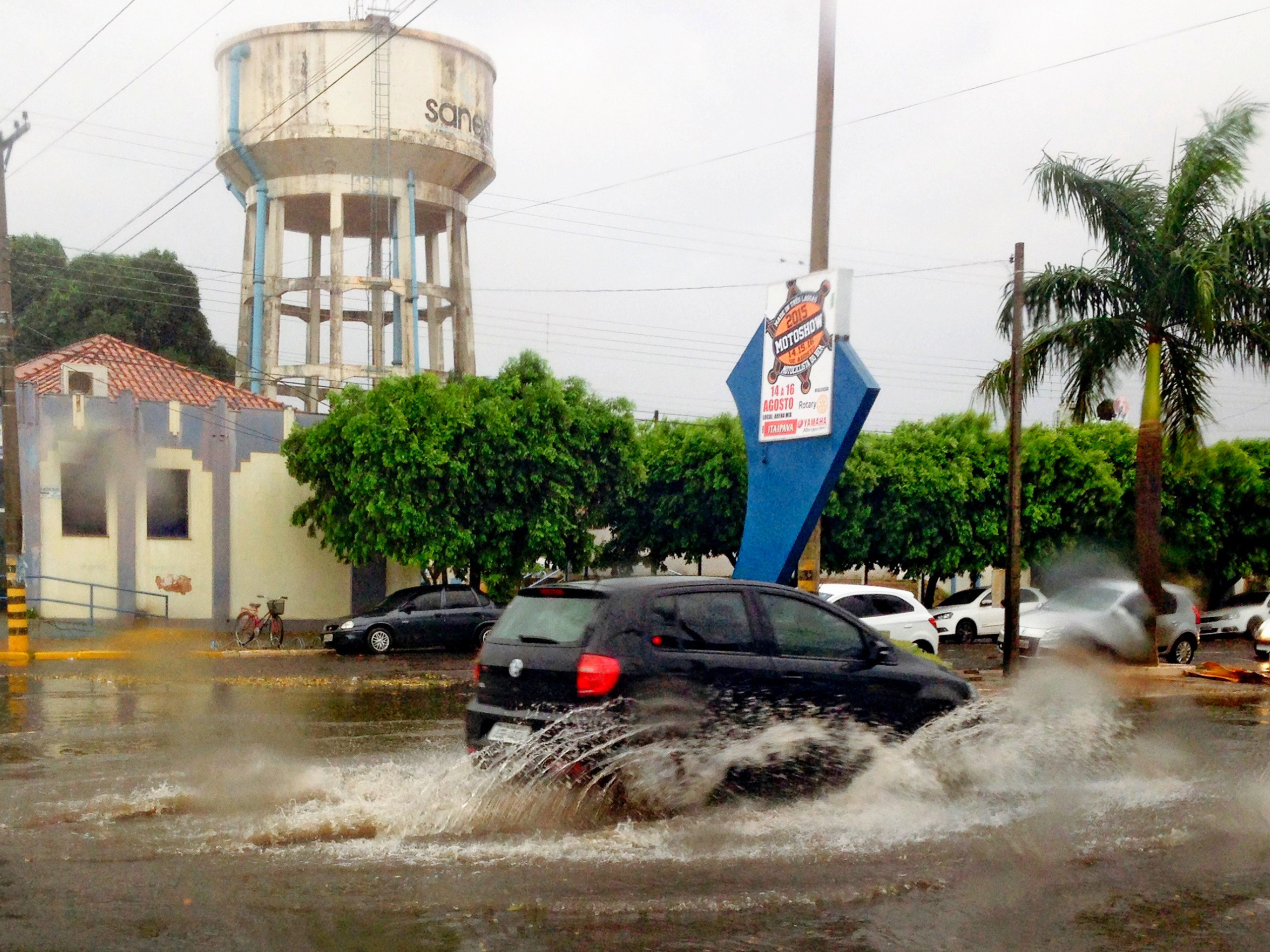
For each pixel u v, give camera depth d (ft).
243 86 103.65
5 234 68.28
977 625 97.09
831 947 15.88
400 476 79.92
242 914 16.80
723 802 23.81
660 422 102.12
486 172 110.32
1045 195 67.05
